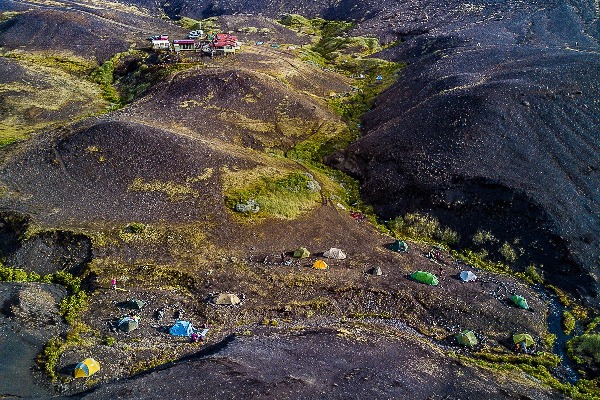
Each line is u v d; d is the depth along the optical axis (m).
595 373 37.03
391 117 72.88
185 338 37.84
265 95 79.19
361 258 48.19
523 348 38.78
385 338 38.34
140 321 39.19
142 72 93.50
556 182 53.22
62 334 37.41
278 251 48.53
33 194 53.44
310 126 74.19
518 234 50.16
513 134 59.22
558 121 60.28
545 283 46.75
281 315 41.03
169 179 56.66
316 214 54.69
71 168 57.22
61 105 83.06
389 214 56.66
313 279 44.34
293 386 31.70
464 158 57.41
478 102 63.50
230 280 43.94
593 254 47.19
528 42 91.00
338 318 41.31
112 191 54.72
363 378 33.16
